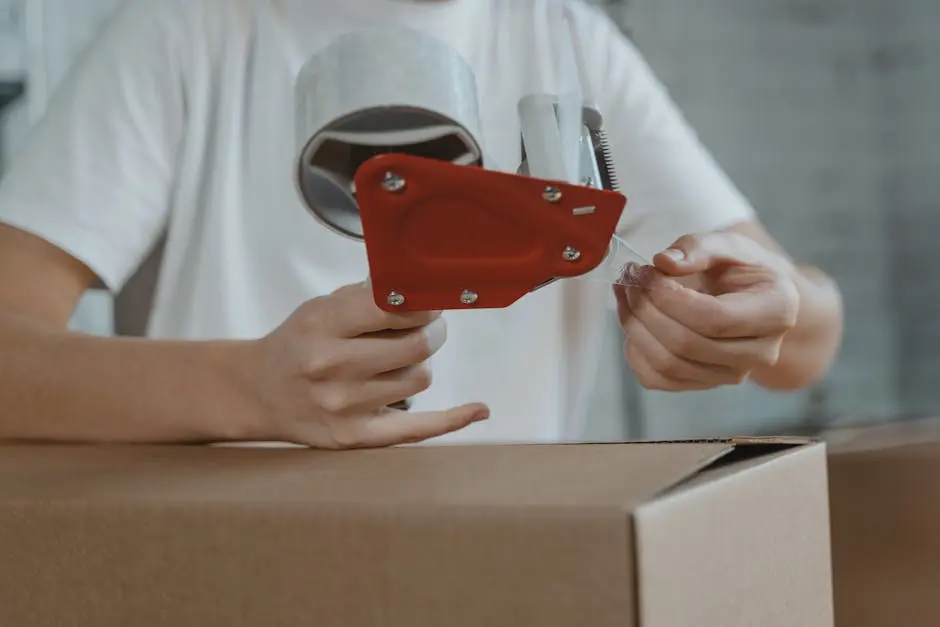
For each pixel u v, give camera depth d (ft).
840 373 8.71
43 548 1.20
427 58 1.47
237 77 2.98
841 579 2.13
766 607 1.25
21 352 2.07
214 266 2.94
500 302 1.44
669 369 2.11
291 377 1.76
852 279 8.82
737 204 3.05
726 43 8.52
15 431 2.04
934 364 8.78
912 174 8.86
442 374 2.96
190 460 1.55
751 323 2.04
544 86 1.67
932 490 2.07
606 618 0.96
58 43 6.42
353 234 1.64
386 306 1.43
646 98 2.99
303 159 1.51
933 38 8.82
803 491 1.39
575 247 1.31
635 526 0.95
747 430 7.74
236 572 1.11
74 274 2.67
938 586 2.05
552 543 0.98
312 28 2.95
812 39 8.71
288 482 1.25
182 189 2.94
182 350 1.99
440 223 1.28
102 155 2.72
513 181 1.22
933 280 8.82
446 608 1.02
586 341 3.15
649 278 2.04
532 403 3.03
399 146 1.50
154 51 2.86
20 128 6.22
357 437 1.74
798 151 8.70
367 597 1.06
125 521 1.17
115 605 1.17
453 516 1.02
